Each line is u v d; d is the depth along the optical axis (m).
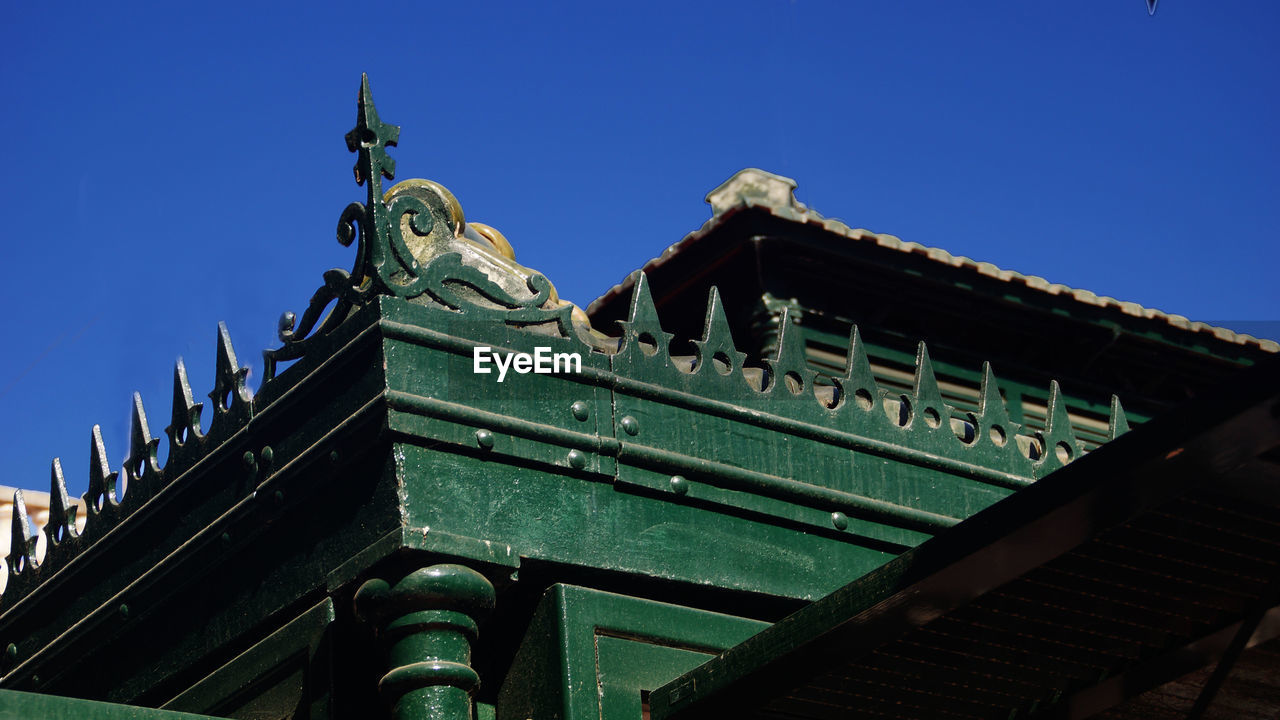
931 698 5.15
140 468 6.30
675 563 5.41
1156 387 12.91
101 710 4.72
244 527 5.54
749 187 10.95
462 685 4.77
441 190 6.19
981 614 4.61
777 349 6.04
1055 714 5.14
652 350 5.77
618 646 5.18
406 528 4.82
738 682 4.71
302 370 5.40
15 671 6.70
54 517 6.80
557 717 4.98
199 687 5.69
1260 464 3.71
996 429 6.60
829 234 10.76
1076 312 11.94
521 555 5.04
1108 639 4.80
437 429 4.99
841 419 6.06
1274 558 4.32
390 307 5.07
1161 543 4.23
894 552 6.04
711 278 11.10
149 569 6.05
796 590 5.70
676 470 5.49
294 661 5.27
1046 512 3.69
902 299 11.41
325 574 5.12
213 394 5.88
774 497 5.73
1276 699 5.17
